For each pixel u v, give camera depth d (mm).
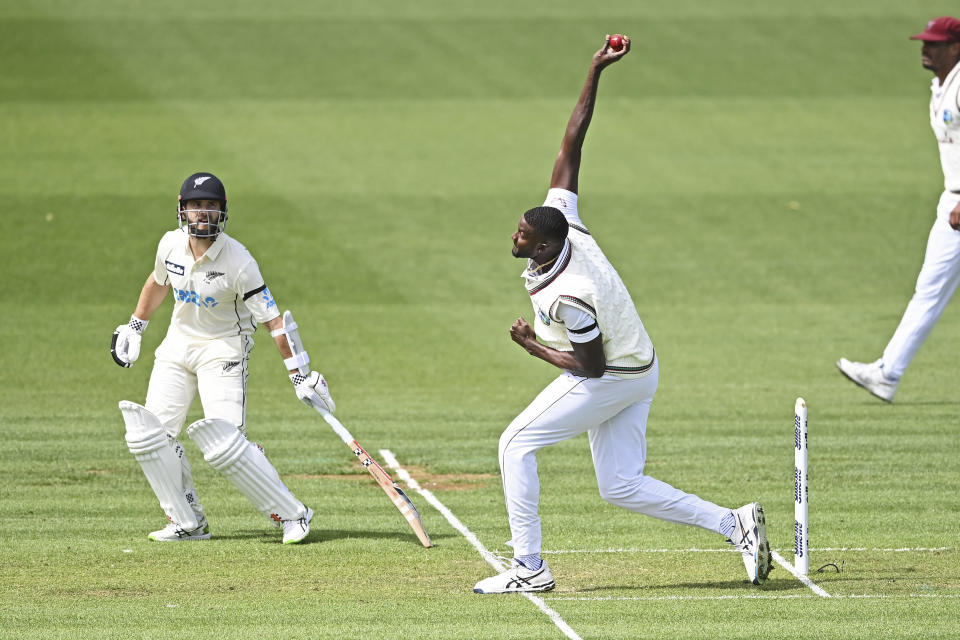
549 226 21594
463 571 24594
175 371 26859
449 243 67125
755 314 56344
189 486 27094
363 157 83062
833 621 21406
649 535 27422
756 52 111375
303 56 107812
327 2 124062
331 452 35375
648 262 64938
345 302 57688
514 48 111500
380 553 25875
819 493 30906
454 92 100312
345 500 30469
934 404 41031
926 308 39406
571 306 21703
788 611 21953
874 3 124875
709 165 83000
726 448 35562
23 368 46188
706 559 25500
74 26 111562
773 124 93000
